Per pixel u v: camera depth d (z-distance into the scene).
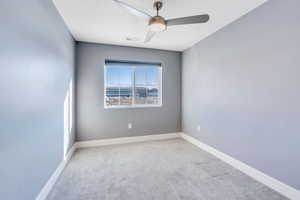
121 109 3.69
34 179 1.49
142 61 3.82
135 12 1.73
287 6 1.70
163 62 3.99
